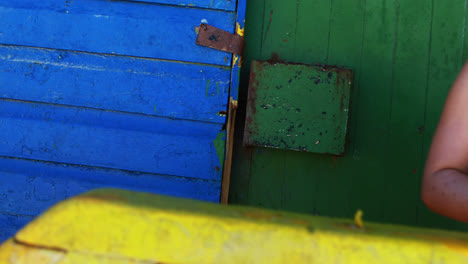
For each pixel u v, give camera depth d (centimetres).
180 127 186
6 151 187
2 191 188
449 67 187
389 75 188
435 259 48
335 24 190
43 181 186
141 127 186
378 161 187
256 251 49
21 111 188
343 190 188
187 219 50
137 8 185
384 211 186
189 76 184
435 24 187
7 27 184
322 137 175
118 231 50
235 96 183
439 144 90
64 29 184
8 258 49
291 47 191
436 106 186
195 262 49
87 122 187
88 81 186
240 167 191
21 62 186
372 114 188
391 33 189
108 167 185
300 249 49
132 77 185
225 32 181
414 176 186
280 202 189
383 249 49
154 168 184
